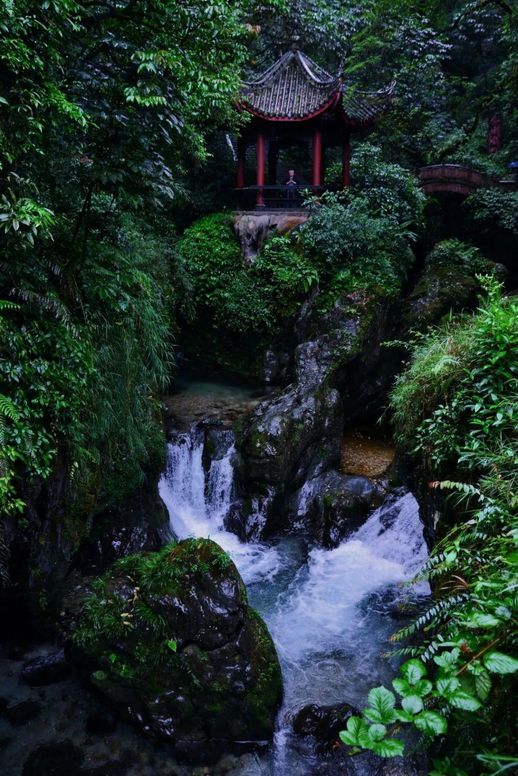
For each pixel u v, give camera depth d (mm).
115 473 6910
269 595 7031
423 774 4250
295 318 11883
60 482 5555
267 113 12055
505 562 2547
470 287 11805
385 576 7312
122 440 6930
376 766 4586
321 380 9734
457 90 18047
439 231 14203
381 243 11633
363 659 5883
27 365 4324
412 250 13789
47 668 5426
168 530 7879
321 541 8219
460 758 2285
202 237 12617
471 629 2430
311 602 6883
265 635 5430
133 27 4820
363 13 15062
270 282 12109
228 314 12188
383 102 13359
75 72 4590
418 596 6789
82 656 5238
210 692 4902
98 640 5156
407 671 1766
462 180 13758
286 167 16234
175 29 4906
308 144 14438
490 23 16672
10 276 4434
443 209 14367
